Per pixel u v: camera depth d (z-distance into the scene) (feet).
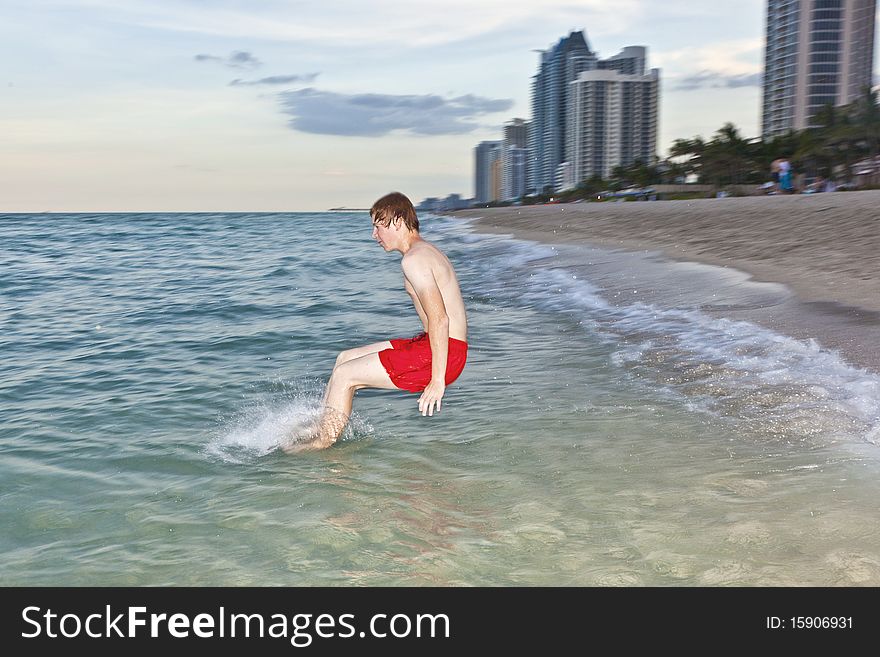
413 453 13.64
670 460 12.62
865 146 258.37
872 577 8.65
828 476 11.47
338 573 9.30
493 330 26.17
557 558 9.46
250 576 9.27
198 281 45.83
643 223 85.15
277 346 24.13
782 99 547.90
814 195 99.35
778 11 545.03
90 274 50.93
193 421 15.87
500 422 15.29
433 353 13.15
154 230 153.69
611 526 10.23
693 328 23.71
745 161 302.45
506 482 12.01
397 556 9.66
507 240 86.07
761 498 10.82
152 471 12.88
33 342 25.21
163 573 9.36
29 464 13.20
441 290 13.69
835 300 25.34
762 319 23.75
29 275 50.19
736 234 56.54
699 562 9.18
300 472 12.77
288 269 53.93
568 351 22.00
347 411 14.19
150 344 24.63
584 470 12.36
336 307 33.04
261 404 17.12
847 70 519.60
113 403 17.29
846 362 17.60
